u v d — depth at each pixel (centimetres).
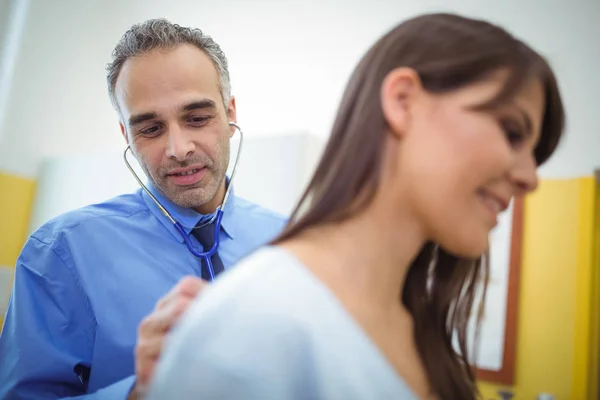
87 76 262
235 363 29
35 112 235
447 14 43
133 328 89
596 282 169
